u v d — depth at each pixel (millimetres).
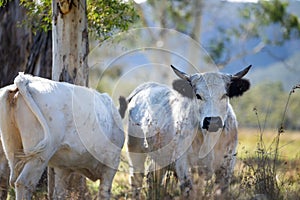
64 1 18359
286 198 16078
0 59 25469
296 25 51031
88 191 17844
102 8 21656
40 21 23078
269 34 52219
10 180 15148
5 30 25438
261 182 16281
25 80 14711
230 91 17734
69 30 18594
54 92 15234
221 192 15688
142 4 48625
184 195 15516
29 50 25469
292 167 19312
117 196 17391
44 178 20234
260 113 25375
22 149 15148
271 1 51031
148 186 16094
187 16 51969
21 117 14828
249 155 18984
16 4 25547
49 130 14906
